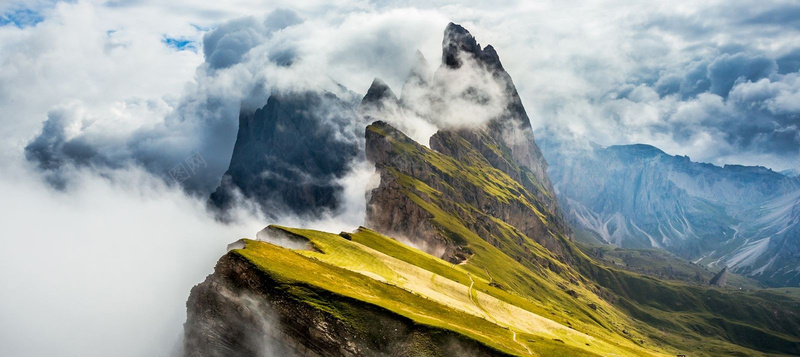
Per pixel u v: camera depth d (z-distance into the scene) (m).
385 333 153.50
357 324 154.12
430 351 151.62
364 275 194.50
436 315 177.38
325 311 154.75
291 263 176.25
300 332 154.00
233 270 165.00
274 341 155.62
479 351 154.88
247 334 158.62
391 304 168.88
